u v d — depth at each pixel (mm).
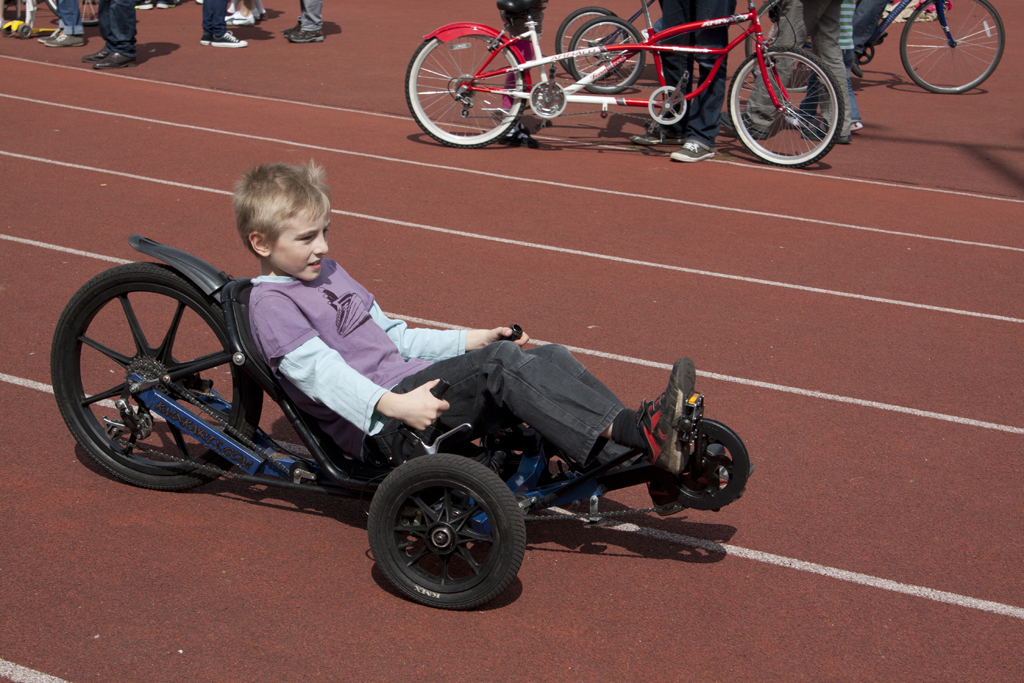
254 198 2699
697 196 7074
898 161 8273
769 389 4277
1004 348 4832
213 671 2512
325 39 12516
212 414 3133
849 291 5469
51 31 11914
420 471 2619
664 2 7816
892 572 3080
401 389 2809
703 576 3021
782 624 2820
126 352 4262
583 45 9930
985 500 3500
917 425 4031
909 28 10922
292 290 2828
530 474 2973
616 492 3477
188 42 11828
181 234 5770
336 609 2775
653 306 5098
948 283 5664
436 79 8992
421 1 16031
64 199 6285
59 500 3193
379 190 6832
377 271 5359
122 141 7695
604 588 2939
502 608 2826
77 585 2797
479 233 6062
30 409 3744
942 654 2727
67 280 4984
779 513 3371
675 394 2551
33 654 2531
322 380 2688
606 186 7211
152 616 2695
